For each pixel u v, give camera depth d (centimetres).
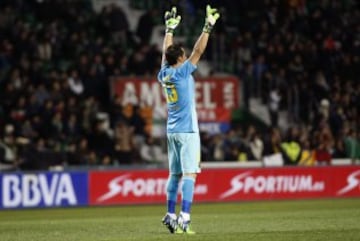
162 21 10056
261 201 7650
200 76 9325
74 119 8031
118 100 8438
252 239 3200
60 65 8756
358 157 8725
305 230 3706
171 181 3634
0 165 7450
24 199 7050
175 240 3180
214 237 3291
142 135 8525
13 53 8506
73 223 4781
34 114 7906
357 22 10294
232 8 10031
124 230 3962
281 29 9825
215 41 9838
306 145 8419
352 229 3756
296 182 7938
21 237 3691
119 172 7406
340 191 8075
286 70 9494
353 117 9244
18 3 9062
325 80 9625
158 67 9125
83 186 7281
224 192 7675
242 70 9444
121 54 8981
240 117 9375
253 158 8212
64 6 9106
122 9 10175
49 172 7162
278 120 9375
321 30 9975
